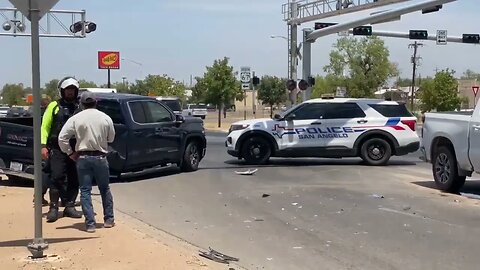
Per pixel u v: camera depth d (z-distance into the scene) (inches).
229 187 522.3
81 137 325.7
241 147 700.0
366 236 339.0
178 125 606.2
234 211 413.7
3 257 266.7
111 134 334.0
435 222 375.6
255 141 696.4
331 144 689.0
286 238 335.6
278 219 386.6
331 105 696.4
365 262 287.0
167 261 264.4
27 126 497.4
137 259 266.5
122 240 302.8
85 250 281.1
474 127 458.9
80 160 326.0
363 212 407.5
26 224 337.4
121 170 535.2
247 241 329.1
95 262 260.4
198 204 441.1
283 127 692.1
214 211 414.3
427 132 518.3
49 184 369.7
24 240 299.6
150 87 2775.6
